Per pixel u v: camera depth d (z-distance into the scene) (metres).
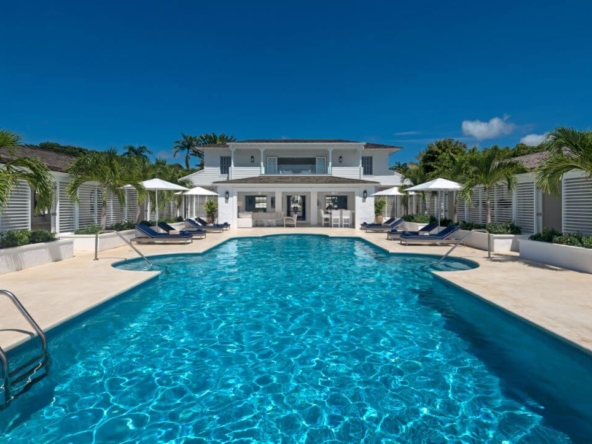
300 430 3.69
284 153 31.95
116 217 20.22
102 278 9.05
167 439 3.54
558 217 13.23
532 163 15.03
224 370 4.96
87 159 15.27
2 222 12.52
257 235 21.61
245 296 8.64
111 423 3.79
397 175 32.91
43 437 3.56
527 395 4.32
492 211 17.38
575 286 7.98
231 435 3.61
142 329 6.46
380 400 4.23
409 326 6.61
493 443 3.44
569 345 4.82
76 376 4.77
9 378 4.46
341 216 27.98
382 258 14.20
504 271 9.83
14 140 9.45
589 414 3.93
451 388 4.48
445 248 15.55
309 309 7.63
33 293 7.48
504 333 6.24
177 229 21.50
